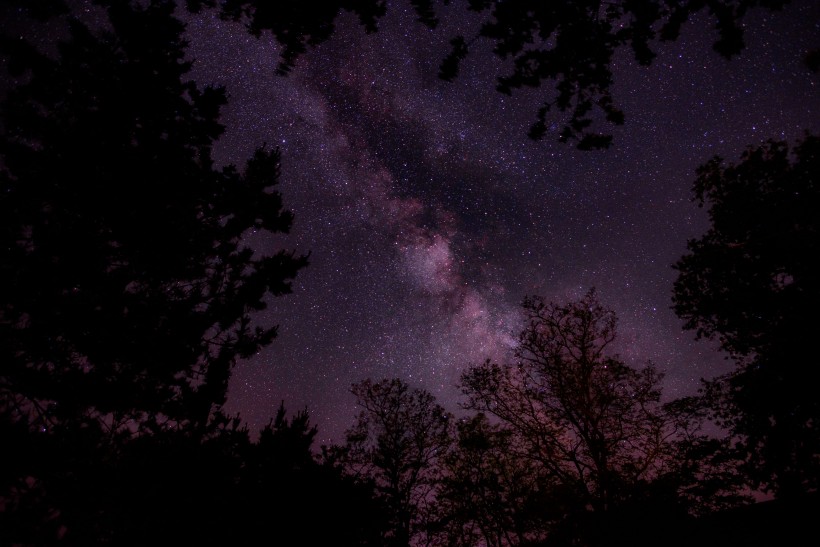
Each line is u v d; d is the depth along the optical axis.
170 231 8.04
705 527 11.96
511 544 15.37
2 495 5.28
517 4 3.38
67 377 6.32
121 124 7.95
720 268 11.96
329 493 9.72
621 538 12.32
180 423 7.93
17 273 6.37
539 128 4.11
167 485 6.76
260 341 9.16
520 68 3.73
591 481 13.88
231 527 7.60
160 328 7.69
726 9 3.09
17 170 6.99
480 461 16.78
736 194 11.75
